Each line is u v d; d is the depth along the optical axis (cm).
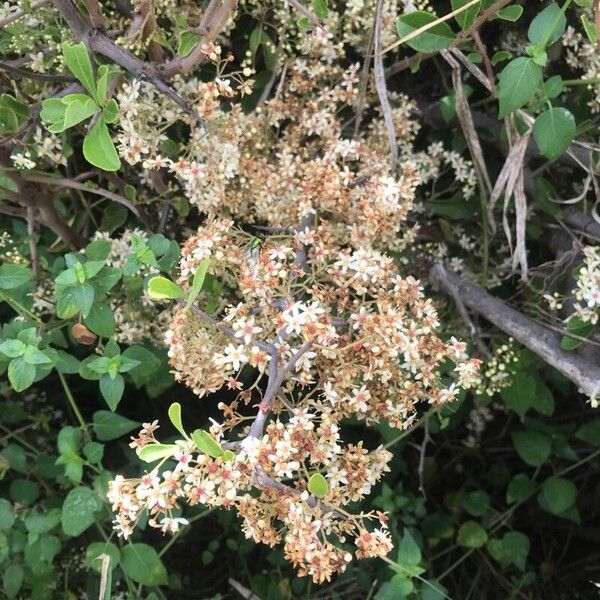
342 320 28
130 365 33
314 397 31
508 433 53
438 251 42
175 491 22
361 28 40
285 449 22
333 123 36
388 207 30
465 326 40
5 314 49
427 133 48
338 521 26
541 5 42
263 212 33
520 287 41
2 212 41
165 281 23
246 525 24
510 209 43
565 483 44
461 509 50
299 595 46
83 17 31
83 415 52
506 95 30
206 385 27
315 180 31
